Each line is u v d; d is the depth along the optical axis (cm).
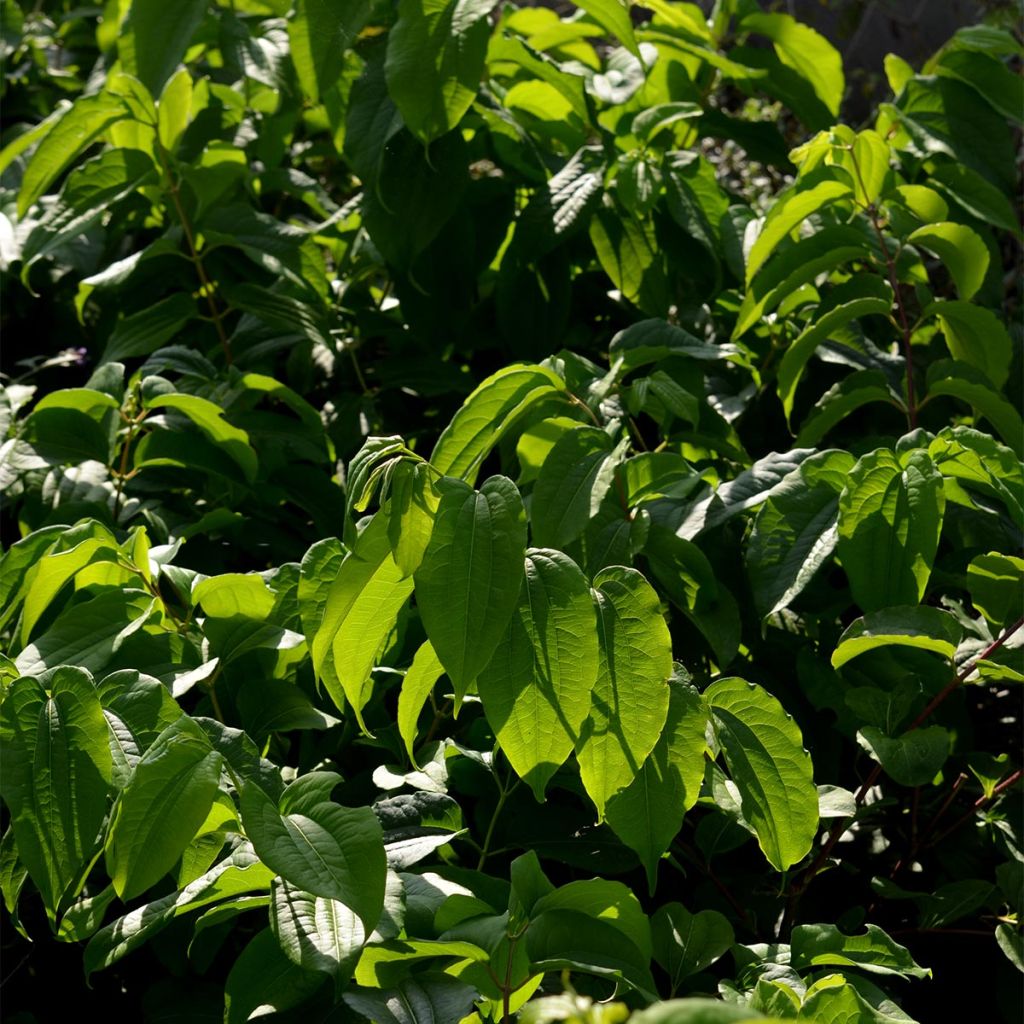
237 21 238
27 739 103
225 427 177
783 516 148
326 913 102
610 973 105
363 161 203
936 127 220
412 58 190
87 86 281
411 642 155
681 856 157
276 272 207
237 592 143
